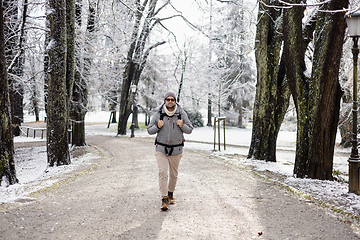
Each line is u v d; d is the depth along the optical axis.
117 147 14.90
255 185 6.26
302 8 7.34
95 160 10.34
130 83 25.02
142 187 6.09
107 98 25.66
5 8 11.34
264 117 9.91
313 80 6.75
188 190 5.80
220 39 23.67
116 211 4.42
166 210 4.47
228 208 4.56
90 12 15.16
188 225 3.80
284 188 5.93
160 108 4.74
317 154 6.79
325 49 6.45
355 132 5.41
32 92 14.72
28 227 3.64
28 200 4.93
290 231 3.58
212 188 5.97
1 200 4.84
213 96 28.66
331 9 6.27
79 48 14.39
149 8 23.73
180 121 4.52
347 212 4.18
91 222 3.91
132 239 3.34
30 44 12.88
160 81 30.20
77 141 15.90
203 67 27.33
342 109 17.88
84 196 5.32
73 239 3.31
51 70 9.33
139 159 10.49
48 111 9.50
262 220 4.00
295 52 7.29
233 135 26.91
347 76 16.92
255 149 10.08
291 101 22.11
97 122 46.09
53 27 9.20
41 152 14.45
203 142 19.14
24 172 9.85
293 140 25.48
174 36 24.67
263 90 9.83
